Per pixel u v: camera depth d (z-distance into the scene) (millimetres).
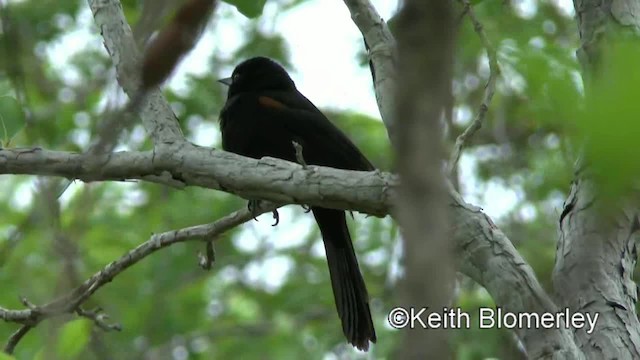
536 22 10797
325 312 18750
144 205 19078
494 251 6379
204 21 3035
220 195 19281
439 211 2432
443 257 2406
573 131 2859
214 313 19031
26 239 16219
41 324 9727
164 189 19234
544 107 3977
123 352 17797
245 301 19266
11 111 8031
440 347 2434
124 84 7820
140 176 7406
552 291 7074
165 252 18750
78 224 16562
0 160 7477
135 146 16797
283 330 18375
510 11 10828
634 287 6953
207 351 18422
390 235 18375
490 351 12461
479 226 6484
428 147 2449
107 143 3367
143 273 18516
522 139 16188
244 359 18203
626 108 2689
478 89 15133
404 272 2434
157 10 3350
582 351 6676
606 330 6719
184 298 18641
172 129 7527
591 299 6828
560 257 7031
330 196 6820
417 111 2455
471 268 6430
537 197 16484
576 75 5500
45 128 17547
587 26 7113
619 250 6879
